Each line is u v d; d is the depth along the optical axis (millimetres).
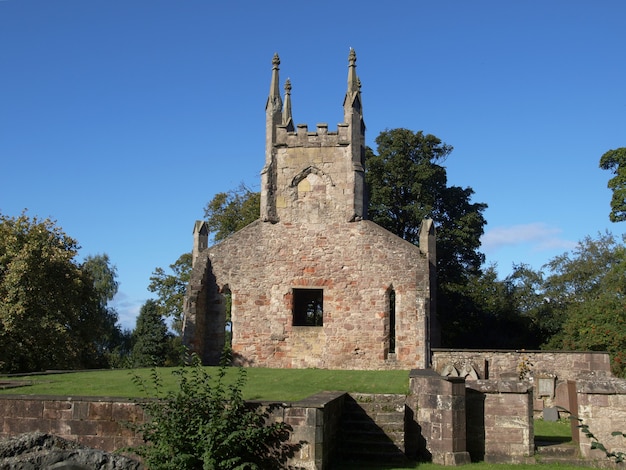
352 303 31297
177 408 14008
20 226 40844
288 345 31422
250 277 32219
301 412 14516
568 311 56375
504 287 68688
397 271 31141
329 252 31891
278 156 33031
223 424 13656
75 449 11055
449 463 17219
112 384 19766
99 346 75875
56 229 43344
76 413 15734
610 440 17188
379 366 30547
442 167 53781
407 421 18047
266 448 14453
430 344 30516
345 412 18203
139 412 15539
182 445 13508
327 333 31281
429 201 52500
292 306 31812
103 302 74750
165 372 23828
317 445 14391
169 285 60938
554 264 73000
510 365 29453
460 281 52469
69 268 40906
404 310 30766
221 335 31984
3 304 36469
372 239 31641
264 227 32562
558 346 47438
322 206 32344
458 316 52469
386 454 17000
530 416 17922
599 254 71688
